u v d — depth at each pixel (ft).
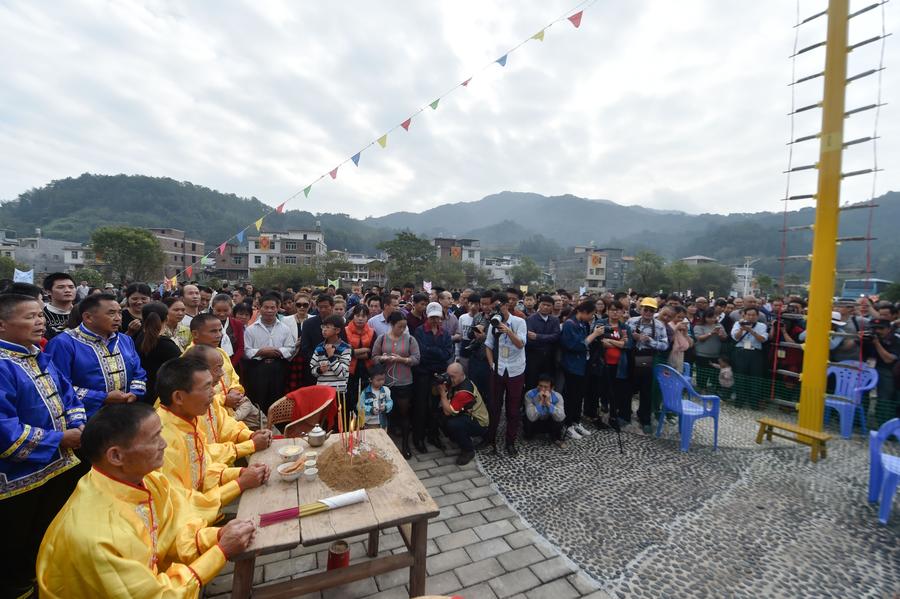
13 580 7.78
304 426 11.87
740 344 22.06
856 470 14.61
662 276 210.38
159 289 35.01
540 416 16.39
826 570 9.70
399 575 9.31
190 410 7.69
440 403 15.88
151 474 6.45
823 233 16.02
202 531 6.52
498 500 12.50
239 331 16.88
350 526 6.77
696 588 9.09
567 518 11.60
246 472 7.98
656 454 15.84
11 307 7.97
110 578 5.05
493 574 9.38
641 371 18.42
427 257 168.04
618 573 9.52
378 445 9.75
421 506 7.41
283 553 9.97
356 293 37.45
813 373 16.25
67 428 8.62
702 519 11.63
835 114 15.58
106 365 10.15
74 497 5.45
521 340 15.44
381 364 15.11
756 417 20.31
